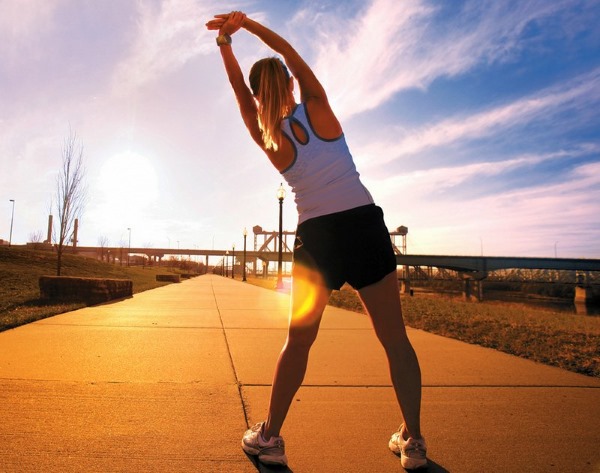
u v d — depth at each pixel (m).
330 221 2.03
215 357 4.62
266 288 24.19
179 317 8.13
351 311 10.09
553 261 89.44
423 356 4.93
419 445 2.13
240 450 2.32
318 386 3.63
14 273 15.86
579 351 5.26
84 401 3.05
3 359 4.25
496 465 2.21
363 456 2.30
